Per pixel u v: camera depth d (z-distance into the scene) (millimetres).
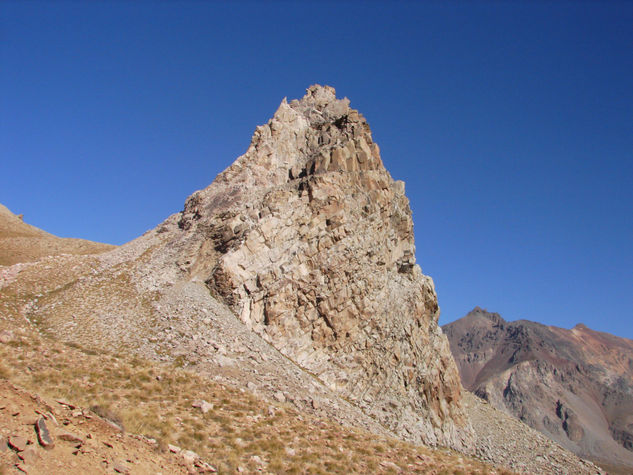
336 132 79125
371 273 61625
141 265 58656
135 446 19562
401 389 56156
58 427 17469
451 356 69812
